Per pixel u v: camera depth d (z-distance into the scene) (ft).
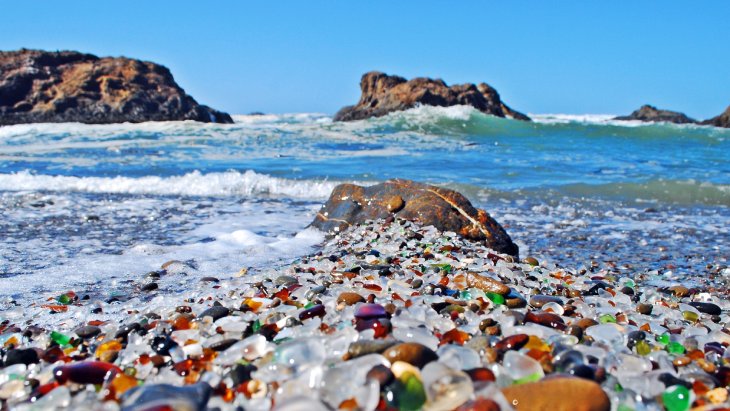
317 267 2.23
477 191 5.18
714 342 1.39
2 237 3.08
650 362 1.22
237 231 3.21
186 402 1.00
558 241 3.41
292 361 1.14
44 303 1.94
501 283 1.79
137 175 5.97
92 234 3.22
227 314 1.58
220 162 7.00
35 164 6.74
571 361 1.16
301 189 5.18
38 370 1.26
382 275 2.04
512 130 11.73
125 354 1.32
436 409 0.99
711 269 2.78
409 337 1.26
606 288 2.10
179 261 2.48
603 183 5.53
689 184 5.42
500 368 1.13
